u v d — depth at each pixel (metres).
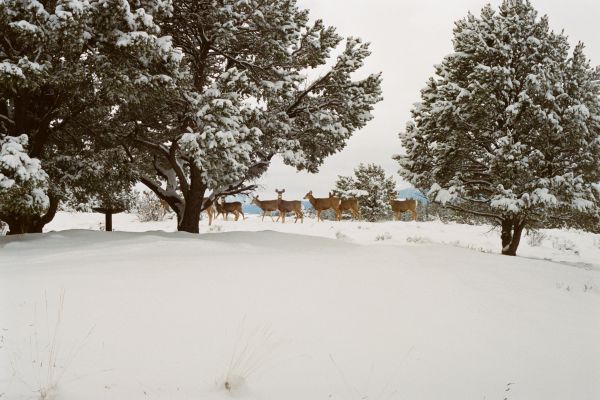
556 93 13.73
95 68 9.00
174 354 3.08
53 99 10.73
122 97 9.50
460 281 6.25
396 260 7.38
